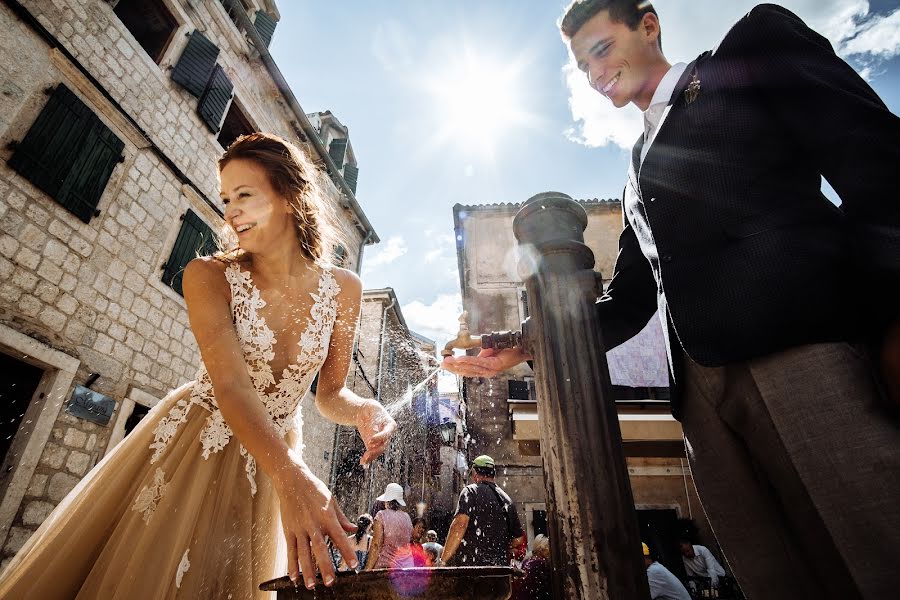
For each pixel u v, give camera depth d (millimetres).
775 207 929
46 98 6086
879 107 766
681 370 1138
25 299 5621
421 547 7656
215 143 9148
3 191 5520
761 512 975
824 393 781
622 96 1355
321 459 12625
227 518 1232
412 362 21203
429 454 19953
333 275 1707
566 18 1368
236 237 1590
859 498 716
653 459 10141
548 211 1188
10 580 1103
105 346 6504
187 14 8844
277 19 12922
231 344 1284
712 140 1016
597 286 1118
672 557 7988
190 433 1297
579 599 824
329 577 822
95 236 6508
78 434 6008
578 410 963
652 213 1082
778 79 925
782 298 841
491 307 12133
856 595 753
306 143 12641
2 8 5699
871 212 708
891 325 697
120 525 1159
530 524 9836
